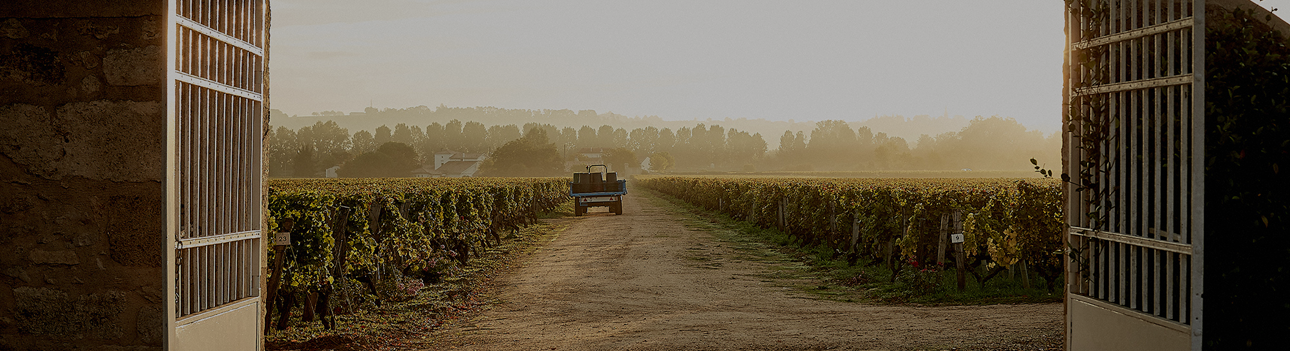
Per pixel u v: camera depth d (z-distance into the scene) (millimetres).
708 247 17984
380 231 10797
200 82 4465
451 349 7262
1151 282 4785
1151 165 4656
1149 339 4402
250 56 5055
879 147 191375
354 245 9516
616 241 19766
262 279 5234
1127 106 4781
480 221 17234
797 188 19094
